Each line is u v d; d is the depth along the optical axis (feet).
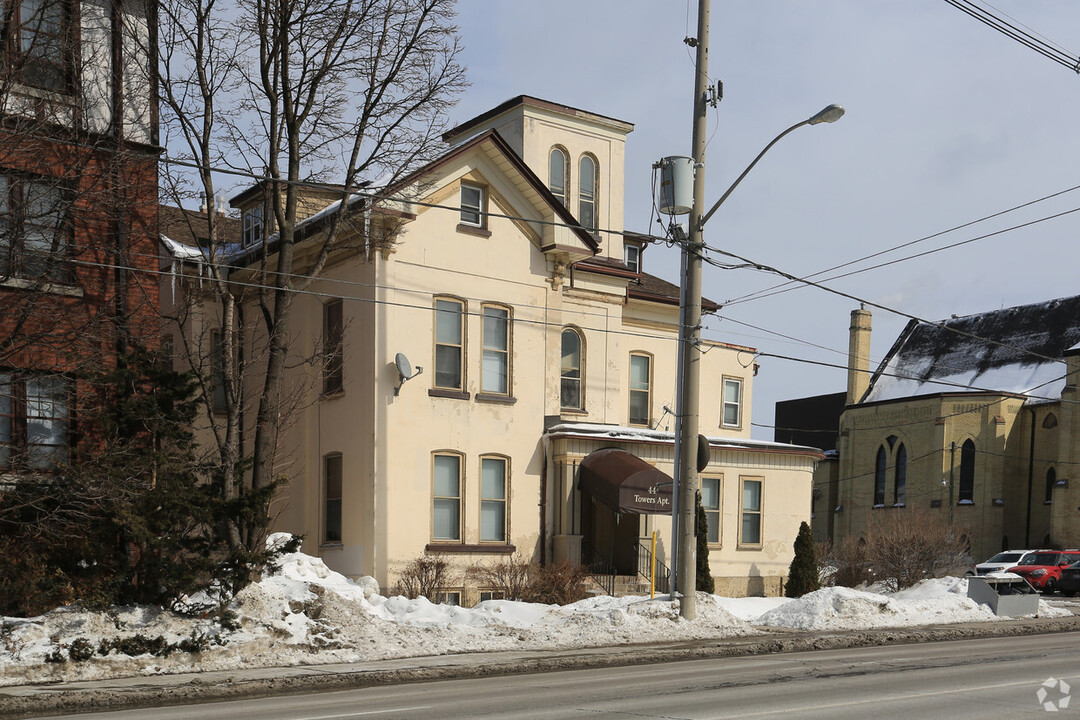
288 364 91.61
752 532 105.50
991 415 192.95
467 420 86.12
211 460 76.95
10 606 50.72
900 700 39.83
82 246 57.98
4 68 54.65
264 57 68.74
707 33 66.74
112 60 63.41
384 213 80.07
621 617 65.05
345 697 42.34
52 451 59.31
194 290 87.56
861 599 76.69
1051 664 52.90
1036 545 189.78
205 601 55.62
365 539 80.79
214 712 37.99
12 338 54.29
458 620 65.46
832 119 59.82
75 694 40.45
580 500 90.94
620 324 100.83
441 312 85.40
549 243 91.97
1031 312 212.84
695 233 66.49
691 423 68.03
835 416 244.01
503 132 100.12
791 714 36.29
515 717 35.63
